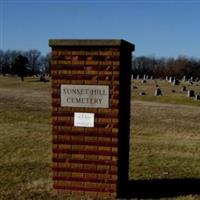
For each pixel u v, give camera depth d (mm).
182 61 107875
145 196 9023
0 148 14719
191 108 34656
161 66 111938
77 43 8633
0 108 28250
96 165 8734
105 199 8625
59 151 8875
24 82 70062
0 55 129750
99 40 8539
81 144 8773
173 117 27984
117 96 8594
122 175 9234
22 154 13828
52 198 8656
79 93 8727
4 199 8695
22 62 93375
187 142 17922
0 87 59562
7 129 19062
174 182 10430
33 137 17125
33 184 9906
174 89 56750
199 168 12234
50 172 11266
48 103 33812
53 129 8875
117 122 8617
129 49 9406
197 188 9852
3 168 11742
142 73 111438
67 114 8805
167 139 18859
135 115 28328
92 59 8648
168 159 13625
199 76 104688
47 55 136125
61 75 8789
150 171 11719
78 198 8641
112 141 8648
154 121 25719
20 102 33531
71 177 8859
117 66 8562
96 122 8695
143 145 16578
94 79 8664
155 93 48250
